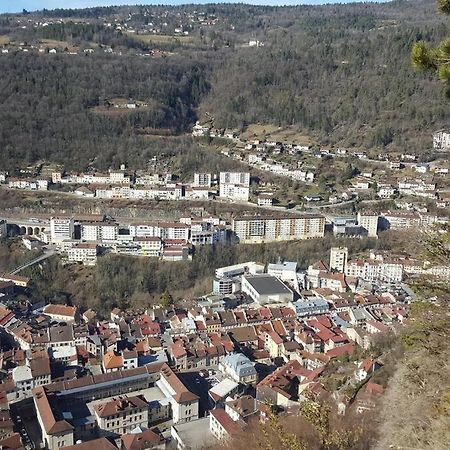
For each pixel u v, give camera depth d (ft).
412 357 174.40
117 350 435.53
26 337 447.42
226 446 259.60
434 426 141.38
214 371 419.95
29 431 337.31
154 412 353.72
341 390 302.25
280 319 502.79
